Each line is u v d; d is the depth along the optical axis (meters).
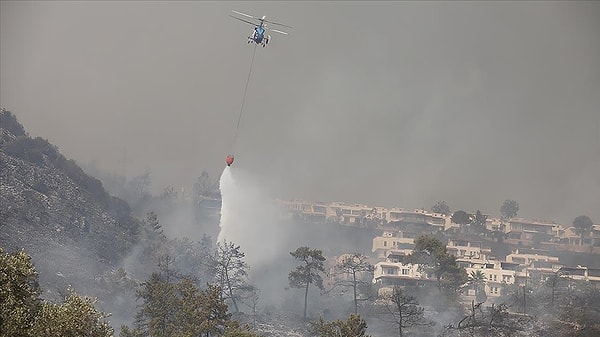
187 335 181.25
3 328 114.62
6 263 119.81
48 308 121.19
